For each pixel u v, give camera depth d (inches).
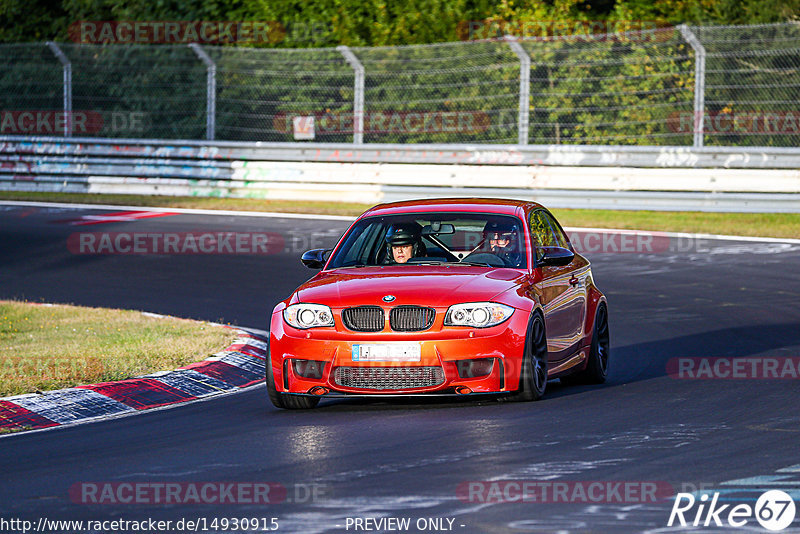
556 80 3599.9
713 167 3358.8
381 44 3937.0
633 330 1909.4
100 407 1344.7
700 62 3393.2
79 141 3907.5
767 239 2898.6
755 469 959.6
